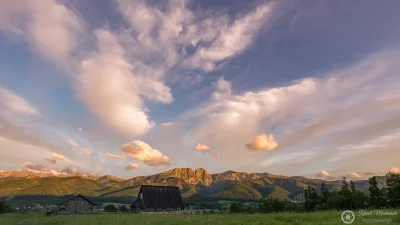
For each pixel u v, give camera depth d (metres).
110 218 34.16
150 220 28.91
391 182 55.88
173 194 77.94
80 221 31.88
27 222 35.38
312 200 70.88
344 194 62.12
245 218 27.30
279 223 21.97
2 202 81.50
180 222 25.94
